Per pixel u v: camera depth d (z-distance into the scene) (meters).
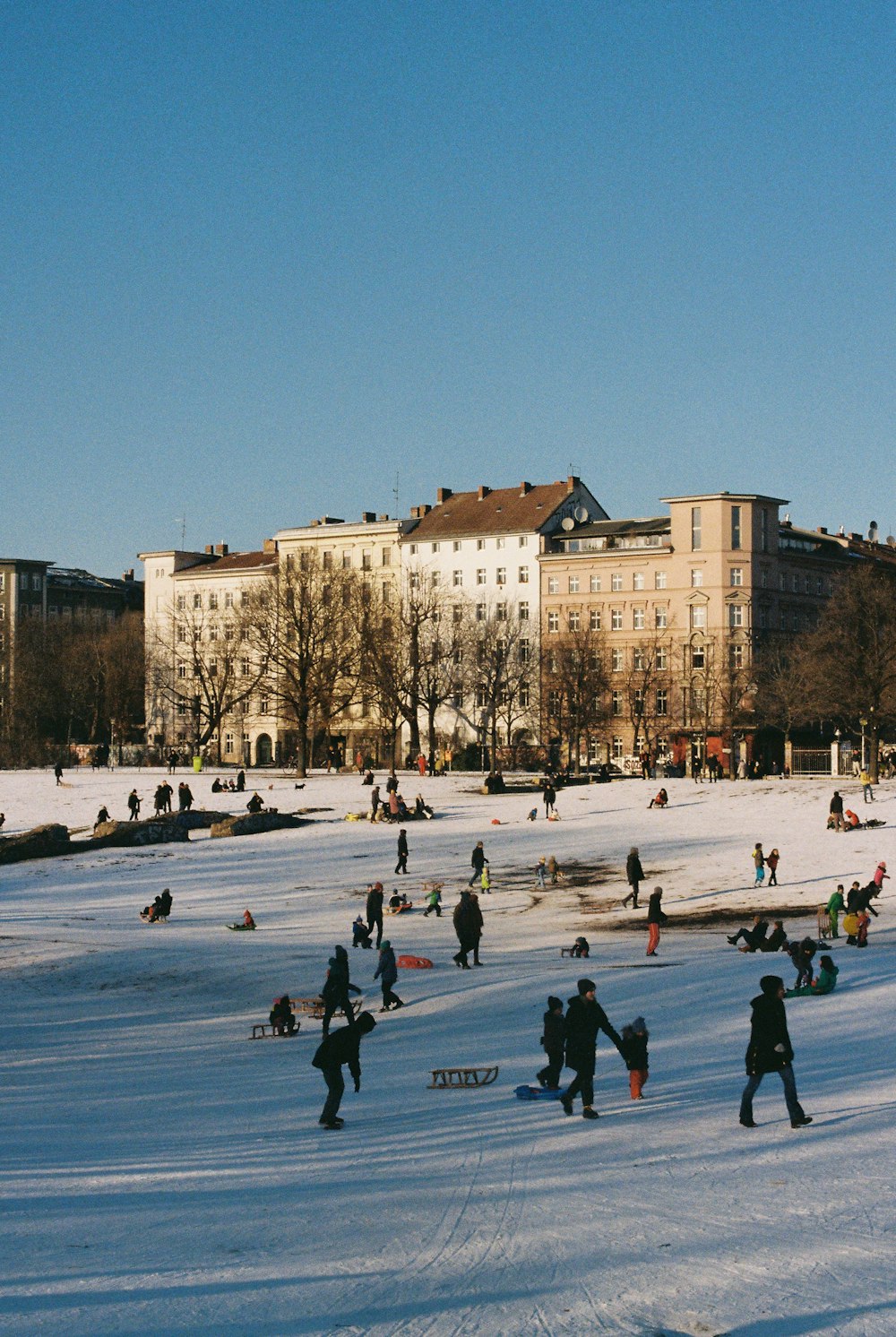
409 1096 30.17
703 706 150.88
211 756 183.00
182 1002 46.44
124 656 188.62
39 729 180.88
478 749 142.00
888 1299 16.38
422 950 54.72
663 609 164.12
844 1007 37.53
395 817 93.69
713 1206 20.16
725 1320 15.92
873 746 109.69
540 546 172.25
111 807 109.94
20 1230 20.00
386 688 140.62
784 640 158.62
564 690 155.50
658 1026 36.72
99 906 71.56
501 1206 20.66
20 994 48.59
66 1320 16.20
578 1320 16.02
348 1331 15.80
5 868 84.50
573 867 75.94
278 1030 39.94
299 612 141.50
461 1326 15.89
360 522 188.38
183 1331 15.86
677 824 87.94
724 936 55.72
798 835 81.81
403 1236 19.31
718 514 160.38
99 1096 32.12
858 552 183.25
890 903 63.12
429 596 162.50
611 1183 21.72
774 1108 26.72
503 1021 39.34
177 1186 22.59
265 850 85.69
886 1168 21.91
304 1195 21.80
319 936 59.56
